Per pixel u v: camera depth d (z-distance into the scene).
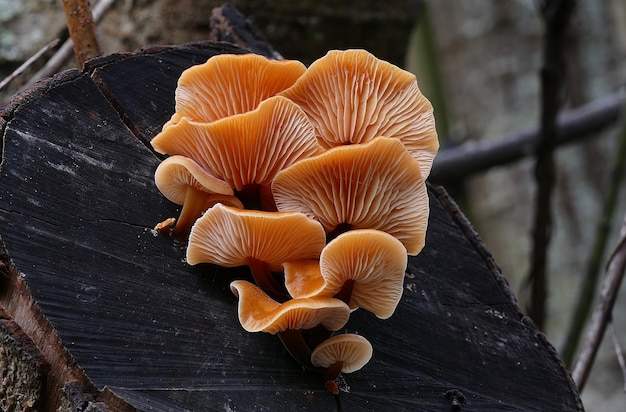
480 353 0.59
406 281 0.59
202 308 0.54
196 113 0.55
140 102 0.57
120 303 0.52
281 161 0.54
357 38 0.83
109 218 0.54
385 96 0.54
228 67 0.54
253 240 0.53
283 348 0.54
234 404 0.52
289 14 0.80
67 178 0.54
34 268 0.52
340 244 0.51
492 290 0.61
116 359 0.52
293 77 0.55
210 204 0.54
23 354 0.51
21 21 0.78
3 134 0.54
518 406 0.58
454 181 1.04
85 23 0.64
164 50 0.59
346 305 0.52
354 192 0.53
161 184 0.54
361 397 0.55
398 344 0.57
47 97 0.55
